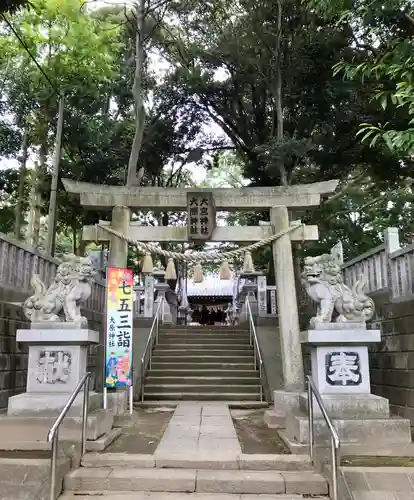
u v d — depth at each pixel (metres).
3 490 4.61
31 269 9.23
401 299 8.47
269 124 17.59
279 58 14.38
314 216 16.06
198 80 16.67
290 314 9.01
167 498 4.66
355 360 6.51
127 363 7.98
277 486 4.84
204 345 13.99
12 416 6.10
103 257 13.56
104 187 9.48
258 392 11.75
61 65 13.34
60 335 6.51
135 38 16.12
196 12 16.27
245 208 9.70
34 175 15.95
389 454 5.55
